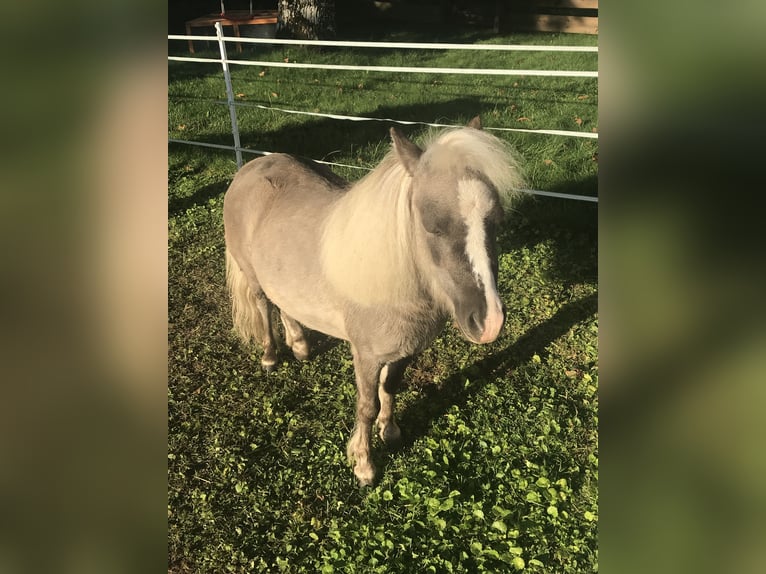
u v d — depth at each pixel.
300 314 3.14
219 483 3.24
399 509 3.03
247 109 7.95
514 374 3.84
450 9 14.37
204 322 4.51
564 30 13.27
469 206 2.13
